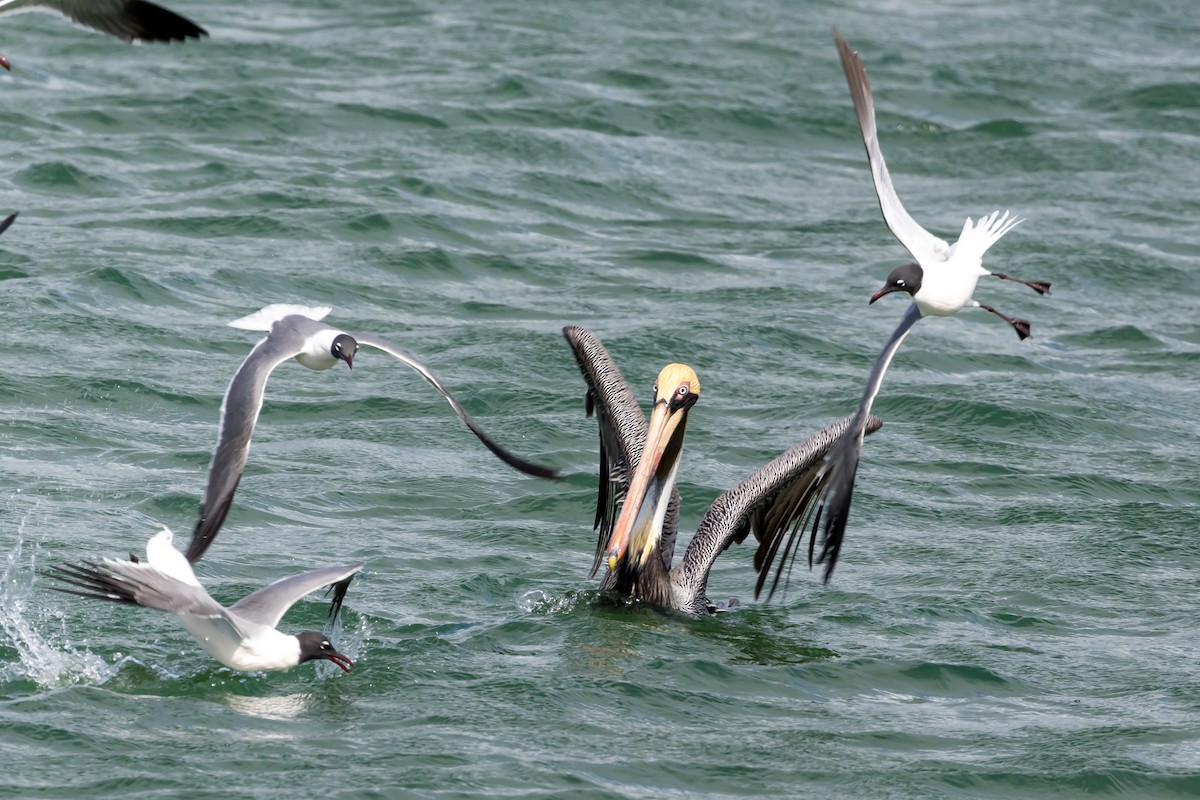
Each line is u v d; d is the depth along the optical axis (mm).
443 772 10086
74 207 24422
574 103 31547
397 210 25047
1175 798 10492
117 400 17688
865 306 23156
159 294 21125
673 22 38938
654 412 12883
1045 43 39344
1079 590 14195
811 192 28812
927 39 39062
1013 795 10438
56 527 14039
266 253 23094
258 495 15344
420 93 31406
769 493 13375
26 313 19812
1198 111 34312
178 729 10531
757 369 20391
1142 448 18562
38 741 10234
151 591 9133
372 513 15266
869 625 13227
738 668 12141
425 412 18203
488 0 39438
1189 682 12289
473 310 21922
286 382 18922
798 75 35062
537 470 10531
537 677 11664
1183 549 15352
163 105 29375
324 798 9641
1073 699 11945
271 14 37000
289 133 28875
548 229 25703
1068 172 30312
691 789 10219
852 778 10477
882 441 18312
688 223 26688
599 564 13750
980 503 16516
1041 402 19797
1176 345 22656
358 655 11930
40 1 10023
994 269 25266
